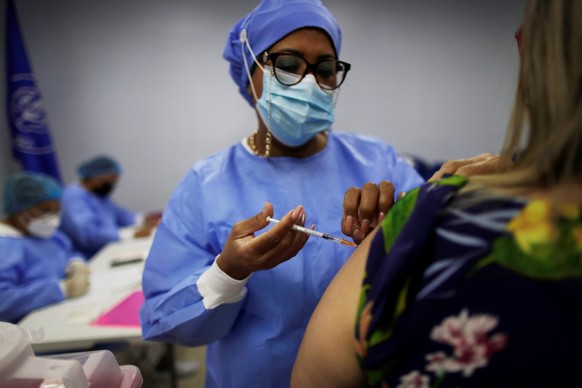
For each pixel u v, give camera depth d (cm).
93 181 284
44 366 45
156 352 216
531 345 27
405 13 296
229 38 88
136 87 324
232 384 80
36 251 182
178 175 344
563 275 26
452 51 267
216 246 80
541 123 29
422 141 313
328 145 92
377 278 33
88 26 311
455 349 29
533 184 29
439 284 29
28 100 298
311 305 76
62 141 328
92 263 207
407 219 33
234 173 86
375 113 319
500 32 106
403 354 31
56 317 140
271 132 86
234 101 331
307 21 76
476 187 31
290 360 77
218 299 69
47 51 312
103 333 127
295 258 76
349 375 38
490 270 28
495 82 113
